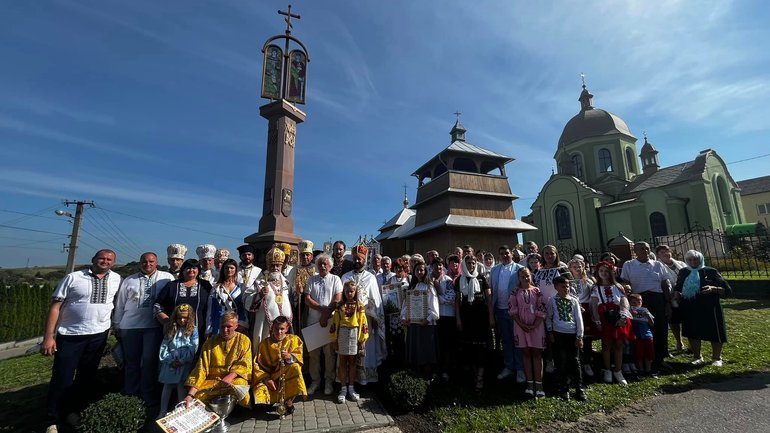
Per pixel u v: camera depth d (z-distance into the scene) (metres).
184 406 4.03
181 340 4.75
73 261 24.50
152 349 5.16
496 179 20.69
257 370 4.85
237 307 5.38
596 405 4.86
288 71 10.72
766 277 13.68
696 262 6.65
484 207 20.00
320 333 5.50
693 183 26.75
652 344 6.14
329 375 5.49
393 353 6.72
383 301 6.78
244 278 5.79
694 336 6.40
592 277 6.58
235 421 4.52
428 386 5.08
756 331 8.29
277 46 10.72
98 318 5.04
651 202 27.73
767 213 42.50
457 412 4.71
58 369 4.73
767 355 6.56
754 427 4.07
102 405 4.05
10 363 10.05
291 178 10.24
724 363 6.35
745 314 10.15
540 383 5.18
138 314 5.18
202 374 4.50
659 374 6.04
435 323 5.67
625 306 5.77
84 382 4.96
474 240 19.30
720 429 4.07
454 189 19.22
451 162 20.03
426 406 4.93
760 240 16.86
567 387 5.12
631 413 4.63
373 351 5.87
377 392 5.52
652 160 34.31
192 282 5.30
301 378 4.87
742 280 13.26
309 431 4.23
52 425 4.50
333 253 6.67
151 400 5.05
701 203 26.25
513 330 5.85
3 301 18.36
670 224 26.67
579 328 5.20
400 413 4.78
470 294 5.68
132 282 5.28
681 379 5.70
